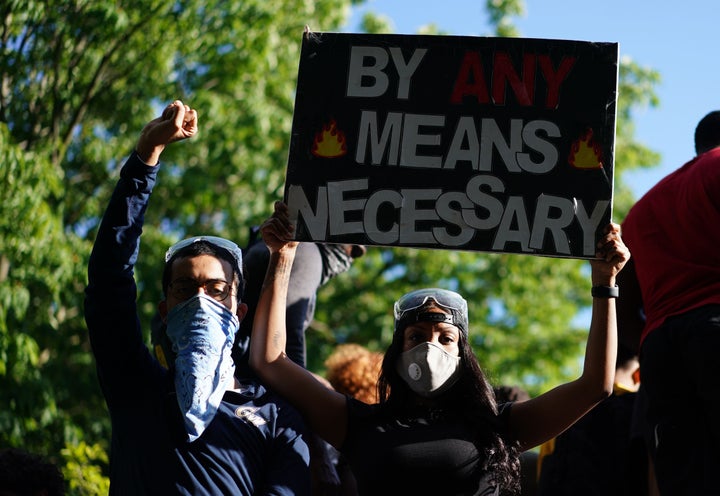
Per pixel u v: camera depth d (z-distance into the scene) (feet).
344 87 23.49
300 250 28.99
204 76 76.69
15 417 61.11
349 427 23.54
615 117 22.99
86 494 50.98
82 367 77.05
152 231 80.94
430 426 23.24
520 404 24.04
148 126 22.27
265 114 80.94
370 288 98.53
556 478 28.27
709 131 26.48
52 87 64.49
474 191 22.76
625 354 29.89
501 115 23.13
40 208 58.70
